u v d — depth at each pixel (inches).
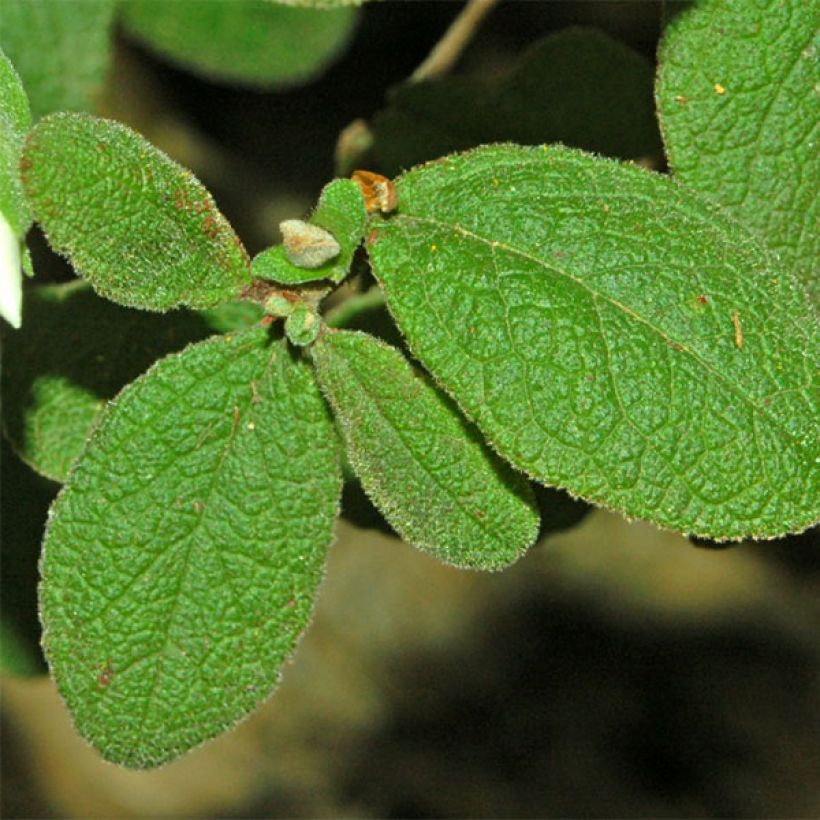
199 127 19.6
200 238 11.2
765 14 11.4
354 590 22.7
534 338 11.0
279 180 19.8
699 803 21.7
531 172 11.2
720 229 11.1
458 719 22.3
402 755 22.0
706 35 11.4
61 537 11.3
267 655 11.4
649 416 10.9
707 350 11.0
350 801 21.8
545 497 12.1
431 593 22.8
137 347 12.1
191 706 11.4
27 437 12.1
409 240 11.1
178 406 11.3
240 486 11.3
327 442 11.4
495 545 11.2
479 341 11.0
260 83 13.7
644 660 22.6
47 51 13.1
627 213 11.1
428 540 11.2
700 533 10.9
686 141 11.4
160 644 11.3
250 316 12.1
